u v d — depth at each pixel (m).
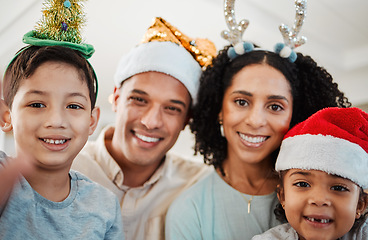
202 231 1.01
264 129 1.00
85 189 0.84
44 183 0.75
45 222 0.74
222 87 1.11
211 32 2.78
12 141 1.29
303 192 0.82
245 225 1.01
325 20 2.64
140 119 1.10
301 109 1.09
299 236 0.88
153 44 1.12
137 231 1.13
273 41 2.79
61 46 0.78
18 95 0.72
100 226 0.80
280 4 2.39
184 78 1.10
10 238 0.69
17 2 2.15
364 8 2.42
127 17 2.56
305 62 1.09
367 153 0.82
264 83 1.00
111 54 2.99
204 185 1.11
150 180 1.18
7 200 0.70
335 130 0.82
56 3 0.81
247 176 1.08
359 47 3.01
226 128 1.05
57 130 0.71
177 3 2.42
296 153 0.83
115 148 1.19
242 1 2.38
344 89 3.29
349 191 0.80
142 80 1.10
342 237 0.87
